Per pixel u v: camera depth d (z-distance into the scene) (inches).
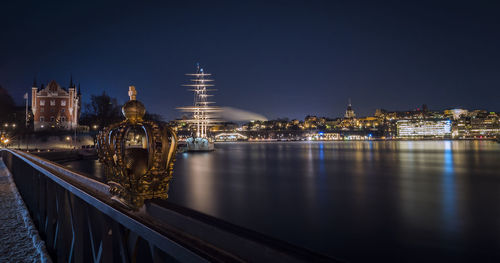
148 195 74.8
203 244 49.7
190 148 5078.7
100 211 91.3
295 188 1620.3
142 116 86.5
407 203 1255.5
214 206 1190.3
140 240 75.5
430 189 1611.7
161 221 64.8
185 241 51.6
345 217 1027.3
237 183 1777.8
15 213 295.0
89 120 4047.7
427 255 692.1
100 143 88.9
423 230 879.1
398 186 1695.4
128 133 82.6
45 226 210.5
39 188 238.8
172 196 1392.7
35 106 3981.3
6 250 194.1
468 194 1460.4
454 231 868.0
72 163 2502.5
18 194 394.9
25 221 259.8
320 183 1785.2
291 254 36.1
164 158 76.6
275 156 4269.2
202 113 5388.8
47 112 4010.8
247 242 42.6
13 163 570.9
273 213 1080.8
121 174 78.2
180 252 50.7
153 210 68.5
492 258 658.8
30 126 3796.8
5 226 251.1
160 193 77.0
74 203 123.5
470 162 3198.8
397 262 645.3
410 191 1542.8
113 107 3907.5
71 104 4094.5
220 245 47.8
